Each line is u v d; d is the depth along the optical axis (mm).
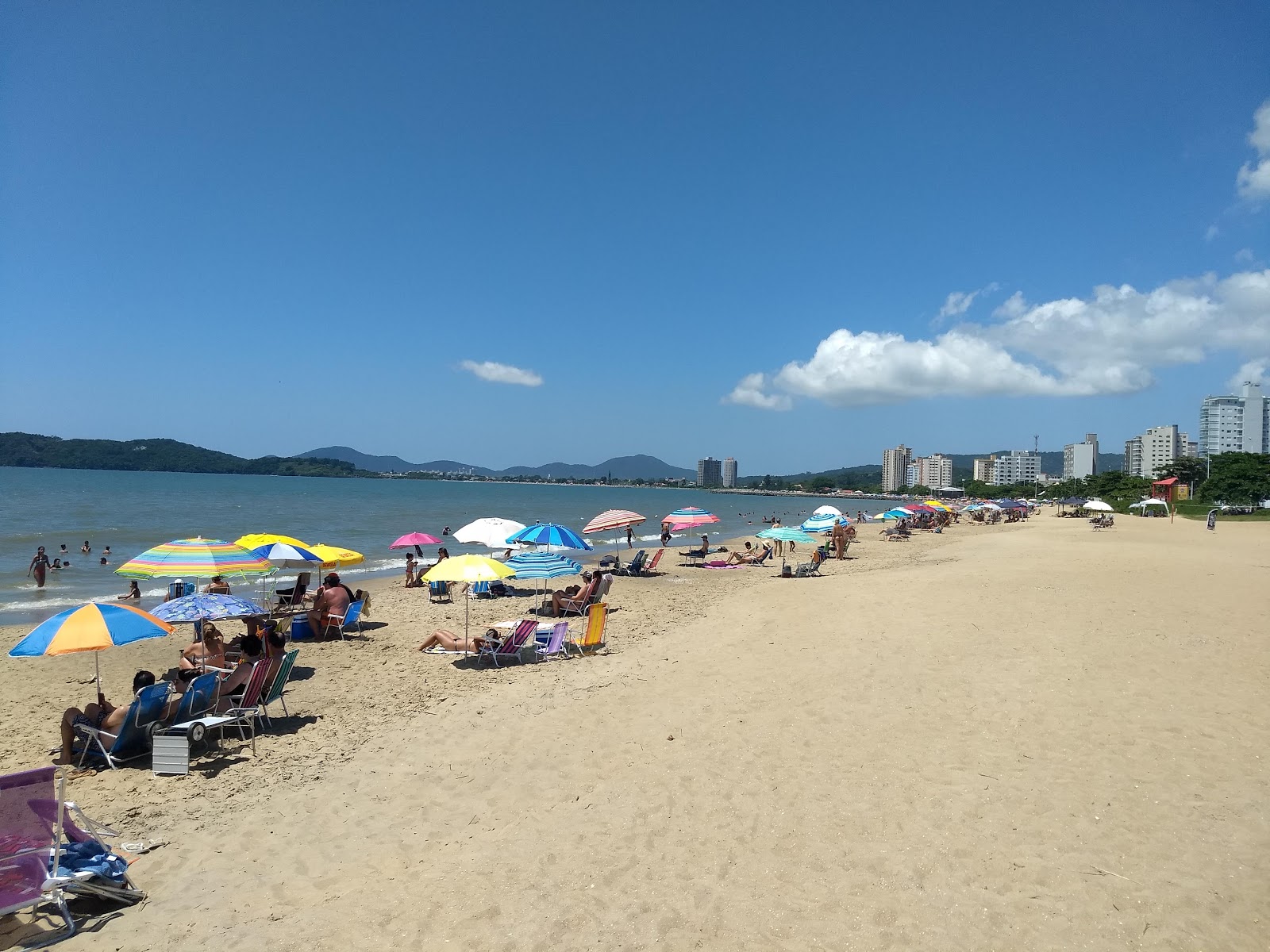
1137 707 7621
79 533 36375
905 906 4406
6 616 16703
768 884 4719
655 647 12219
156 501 67750
